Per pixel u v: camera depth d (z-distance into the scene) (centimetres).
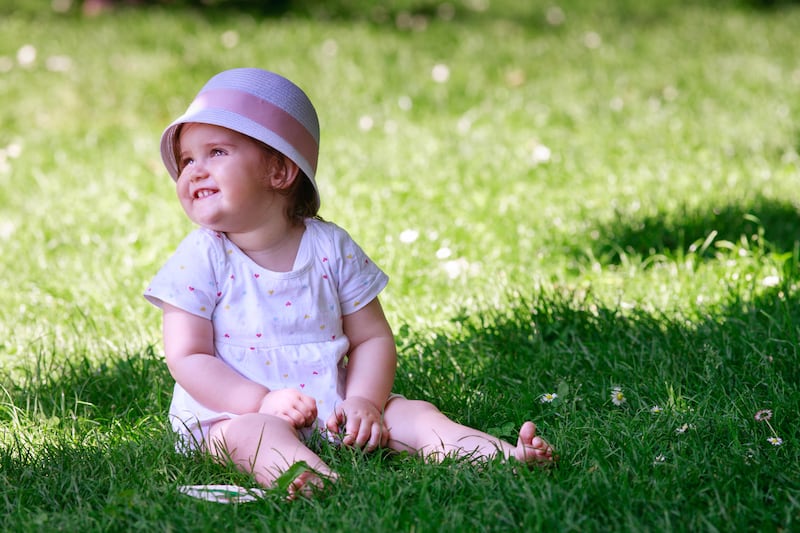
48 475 303
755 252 497
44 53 1080
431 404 330
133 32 1184
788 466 296
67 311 461
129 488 290
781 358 377
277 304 328
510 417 349
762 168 670
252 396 314
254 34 1200
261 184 323
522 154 726
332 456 300
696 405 341
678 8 1471
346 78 1009
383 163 712
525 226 562
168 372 391
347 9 1397
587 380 371
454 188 643
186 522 268
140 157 758
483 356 403
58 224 596
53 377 396
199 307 324
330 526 269
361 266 341
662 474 289
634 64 1080
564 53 1141
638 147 741
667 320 411
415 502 279
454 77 1013
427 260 511
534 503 264
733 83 977
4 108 905
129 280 495
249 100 320
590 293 447
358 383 328
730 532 259
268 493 280
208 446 315
